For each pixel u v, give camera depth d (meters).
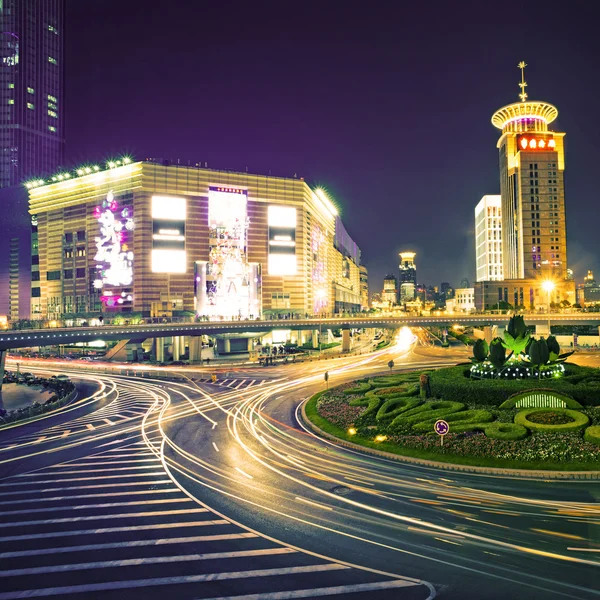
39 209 140.88
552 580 15.05
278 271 133.75
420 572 15.80
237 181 129.75
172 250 121.94
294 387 59.34
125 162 124.75
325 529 19.36
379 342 142.88
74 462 30.38
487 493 22.86
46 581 15.91
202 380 67.94
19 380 70.25
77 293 132.62
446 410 35.94
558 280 198.38
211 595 14.79
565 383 38.38
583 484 23.47
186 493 24.02
